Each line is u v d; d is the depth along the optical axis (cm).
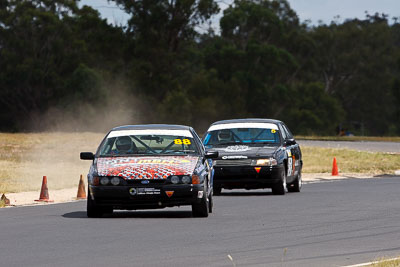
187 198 5544
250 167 7850
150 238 4484
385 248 4009
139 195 5503
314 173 12769
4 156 17212
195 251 3934
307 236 4566
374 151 19125
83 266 3450
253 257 3703
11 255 3825
